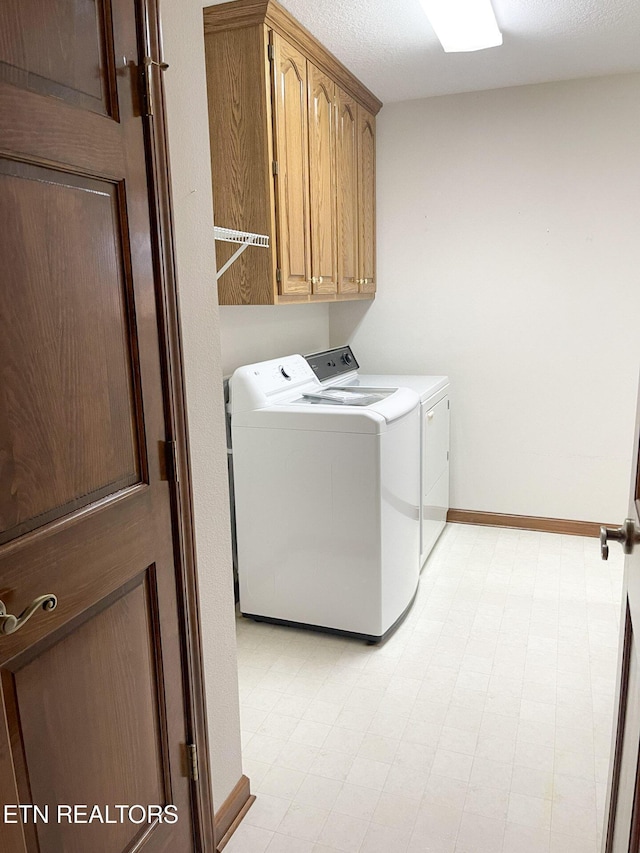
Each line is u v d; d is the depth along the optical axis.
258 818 1.72
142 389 1.24
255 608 2.73
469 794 1.79
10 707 0.97
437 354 3.67
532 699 2.19
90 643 1.14
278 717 2.13
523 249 3.41
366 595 2.49
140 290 1.22
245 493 2.62
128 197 1.17
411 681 2.30
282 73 2.38
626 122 3.13
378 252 3.67
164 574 1.35
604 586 2.99
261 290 2.45
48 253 1.00
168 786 1.41
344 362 3.45
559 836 1.64
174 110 1.36
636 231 3.21
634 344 3.31
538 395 3.53
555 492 3.60
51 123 0.98
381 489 2.39
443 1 2.16
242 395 2.56
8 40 0.90
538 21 2.44
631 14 2.38
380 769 1.89
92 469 1.13
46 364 1.01
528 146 3.30
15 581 0.96
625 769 1.17
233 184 2.41
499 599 2.89
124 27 1.13
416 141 3.47
